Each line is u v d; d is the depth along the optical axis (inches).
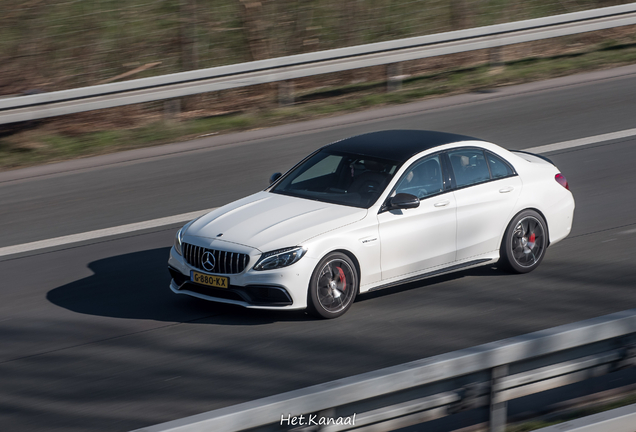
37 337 388.5
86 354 365.4
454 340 368.5
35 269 494.0
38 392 327.6
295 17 1123.9
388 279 417.1
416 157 435.8
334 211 412.8
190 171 700.0
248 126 845.2
